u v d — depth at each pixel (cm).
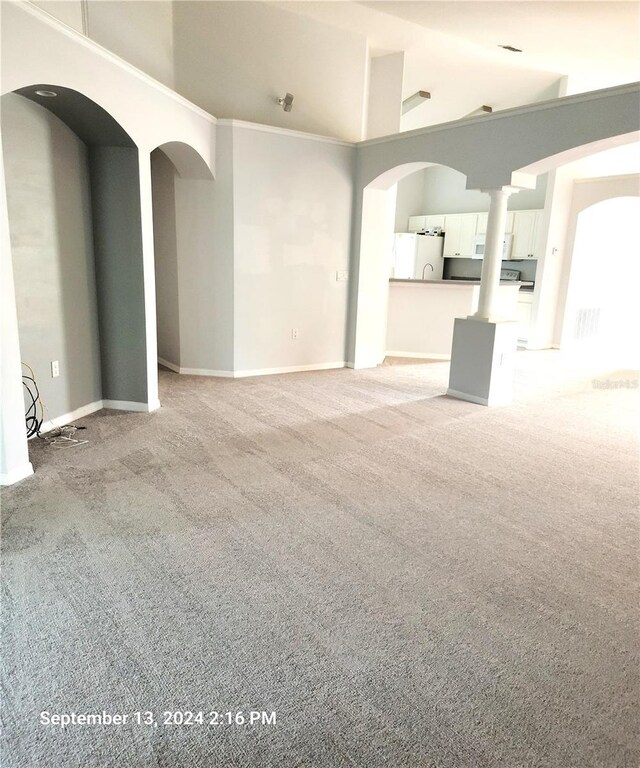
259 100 554
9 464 300
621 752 150
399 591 218
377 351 657
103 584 216
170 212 552
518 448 389
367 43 595
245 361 579
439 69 665
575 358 745
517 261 916
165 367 613
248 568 230
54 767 141
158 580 220
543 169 443
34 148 344
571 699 167
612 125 371
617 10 462
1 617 195
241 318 564
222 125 511
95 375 438
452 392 525
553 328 823
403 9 509
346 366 650
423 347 723
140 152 393
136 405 446
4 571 222
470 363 505
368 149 571
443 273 1021
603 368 679
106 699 162
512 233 881
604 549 255
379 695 167
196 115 471
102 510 276
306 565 234
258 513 279
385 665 179
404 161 532
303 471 335
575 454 379
